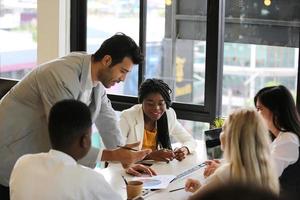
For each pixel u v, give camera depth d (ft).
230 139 7.01
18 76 16.15
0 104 8.82
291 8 12.53
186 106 13.75
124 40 8.54
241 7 13.08
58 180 6.07
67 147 6.35
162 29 14.05
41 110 8.60
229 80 13.46
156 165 9.81
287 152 8.52
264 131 7.04
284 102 8.82
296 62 12.55
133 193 7.81
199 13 13.46
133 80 14.47
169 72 14.11
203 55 13.48
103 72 8.62
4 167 8.63
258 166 6.75
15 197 6.31
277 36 12.77
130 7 14.38
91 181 6.18
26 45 15.78
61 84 8.23
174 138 11.49
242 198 2.64
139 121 11.02
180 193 8.20
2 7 16.02
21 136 8.65
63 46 15.03
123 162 8.39
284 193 3.07
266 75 13.07
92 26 14.99
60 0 14.73
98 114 9.46
